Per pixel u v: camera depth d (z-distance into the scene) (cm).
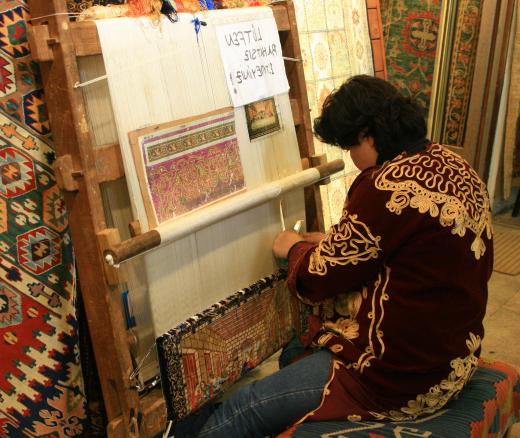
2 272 121
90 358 137
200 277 132
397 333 121
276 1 153
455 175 121
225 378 140
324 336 136
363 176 125
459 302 121
